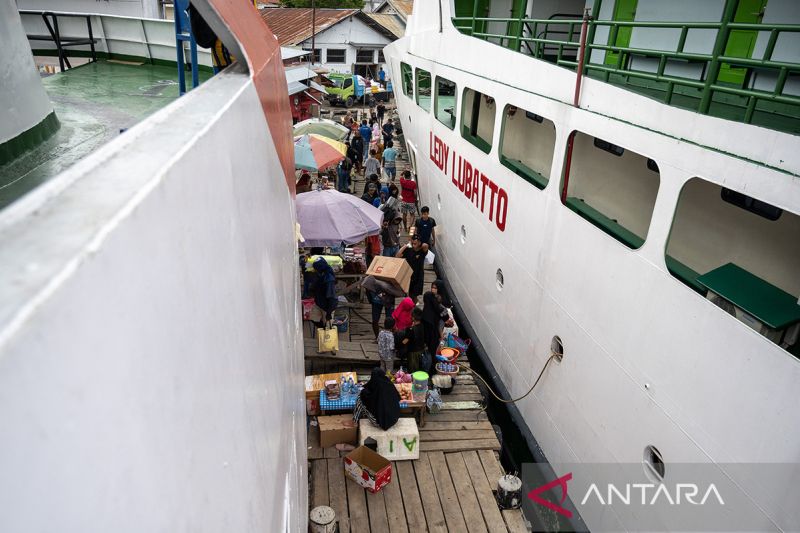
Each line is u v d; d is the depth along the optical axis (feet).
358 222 31.17
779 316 11.76
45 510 1.72
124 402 2.37
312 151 42.80
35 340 1.70
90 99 16.90
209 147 4.34
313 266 29.19
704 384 13.34
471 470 21.67
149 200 2.82
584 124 17.54
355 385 23.91
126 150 3.40
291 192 17.03
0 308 1.68
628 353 16.08
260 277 7.38
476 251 28.96
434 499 20.31
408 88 46.19
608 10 23.17
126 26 22.95
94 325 2.11
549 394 21.18
